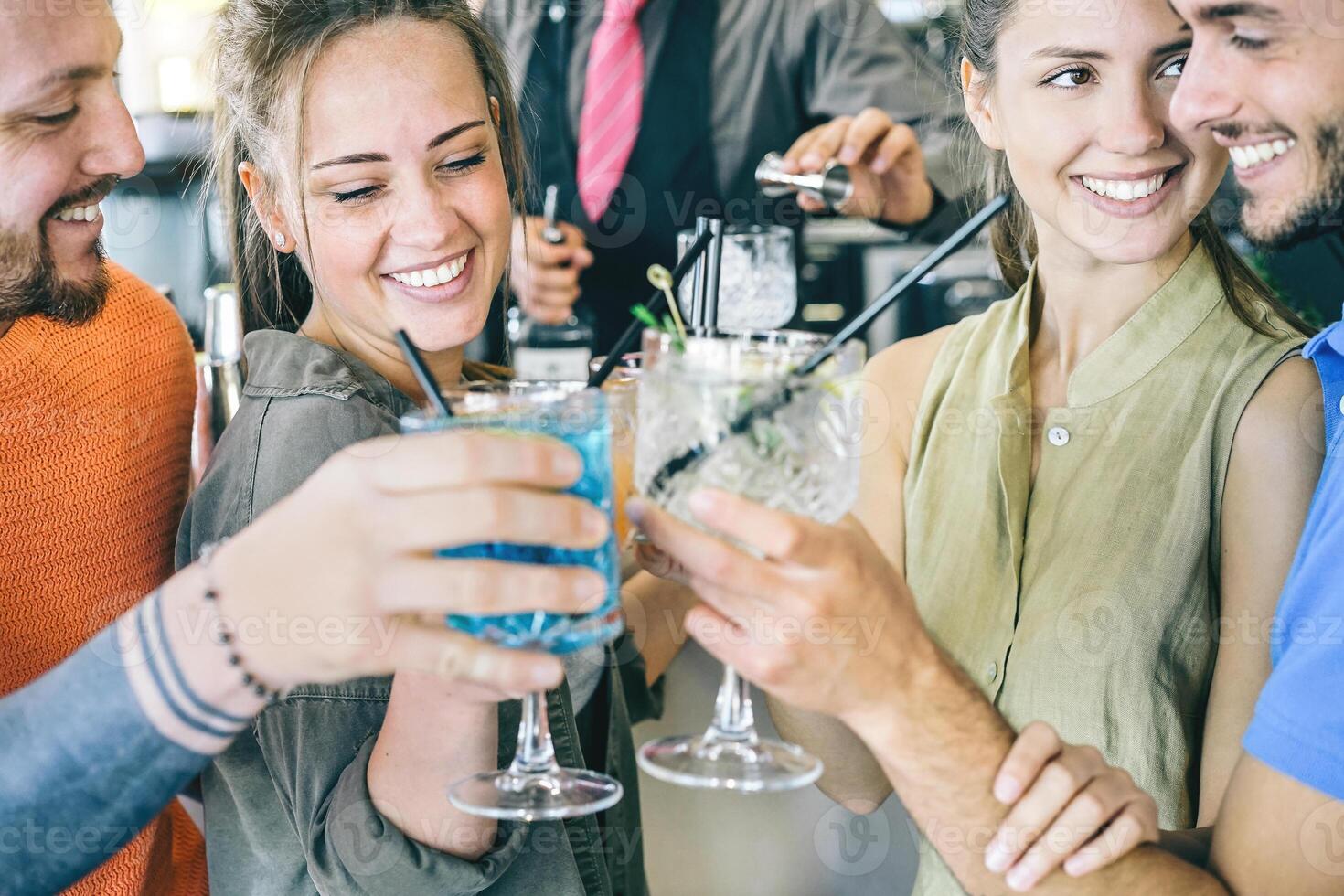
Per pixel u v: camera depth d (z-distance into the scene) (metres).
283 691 0.84
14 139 1.05
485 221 1.28
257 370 1.22
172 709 0.83
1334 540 0.91
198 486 1.21
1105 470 1.25
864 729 0.92
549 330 2.75
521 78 2.80
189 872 1.40
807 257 3.13
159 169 2.91
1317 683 0.89
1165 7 1.12
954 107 1.75
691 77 2.88
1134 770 1.19
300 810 1.05
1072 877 0.94
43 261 1.12
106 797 0.85
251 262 1.40
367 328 1.29
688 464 0.82
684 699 1.42
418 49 1.23
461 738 1.01
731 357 0.86
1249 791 0.93
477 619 0.83
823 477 0.84
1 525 1.25
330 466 0.78
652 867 1.48
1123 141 1.16
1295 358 1.19
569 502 0.78
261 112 1.28
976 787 0.93
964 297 3.03
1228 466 1.19
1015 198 1.48
